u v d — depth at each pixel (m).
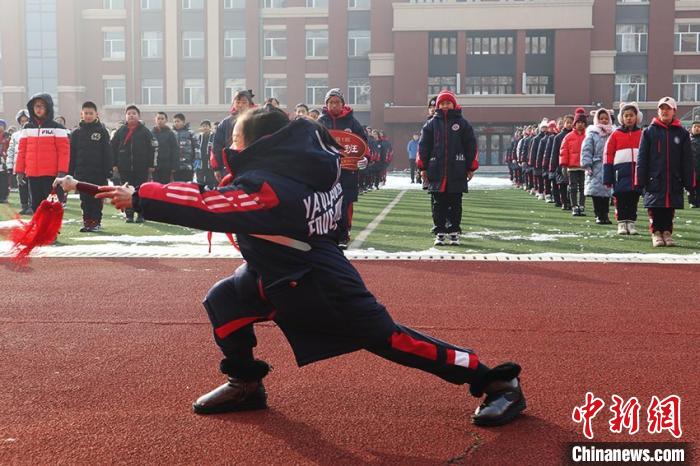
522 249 10.81
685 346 5.58
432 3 49.47
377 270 8.91
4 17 52.50
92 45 52.72
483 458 3.62
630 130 12.66
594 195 14.61
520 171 29.98
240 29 51.84
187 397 4.47
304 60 52.00
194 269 8.91
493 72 49.88
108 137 13.12
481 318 6.48
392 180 38.44
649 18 49.47
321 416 4.18
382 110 50.81
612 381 4.76
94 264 9.26
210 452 3.69
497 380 4.08
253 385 4.24
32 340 5.75
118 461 3.58
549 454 3.66
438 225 11.30
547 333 5.97
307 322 3.70
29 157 12.82
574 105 49.06
